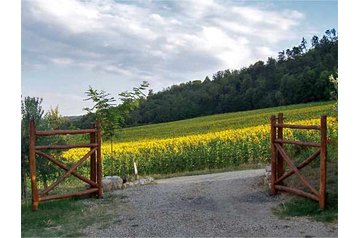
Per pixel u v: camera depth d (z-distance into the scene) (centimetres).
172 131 3353
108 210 889
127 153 1948
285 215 773
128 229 747
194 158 1852
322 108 3538
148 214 840
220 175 1409
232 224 741
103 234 725
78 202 966
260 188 1008
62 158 1200
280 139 927
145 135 3231
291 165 880
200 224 754
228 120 3725
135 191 1082
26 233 745
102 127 1354
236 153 1852
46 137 1148
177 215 820
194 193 1010
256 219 762
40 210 898
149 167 1859
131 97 1373
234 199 927
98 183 1015
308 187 826
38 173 1128
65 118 1728
